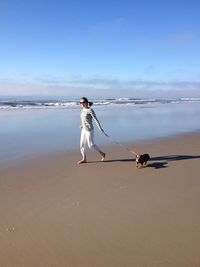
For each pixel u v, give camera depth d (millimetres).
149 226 3180
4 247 2807
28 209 3635
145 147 7383
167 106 24922
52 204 3785
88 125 5742
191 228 3125
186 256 2617
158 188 4359
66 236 2994
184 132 9773
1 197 4012
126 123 12062
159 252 2688
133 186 4457
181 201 3859
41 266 2531
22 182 4645
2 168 5395
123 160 6023
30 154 6480
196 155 6465
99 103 30578
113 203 3812
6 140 8086
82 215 3469
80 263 2561
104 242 2877
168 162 5848
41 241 2906
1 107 21531
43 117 14031
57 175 5020
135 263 2537
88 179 4805
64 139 8312
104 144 7688
